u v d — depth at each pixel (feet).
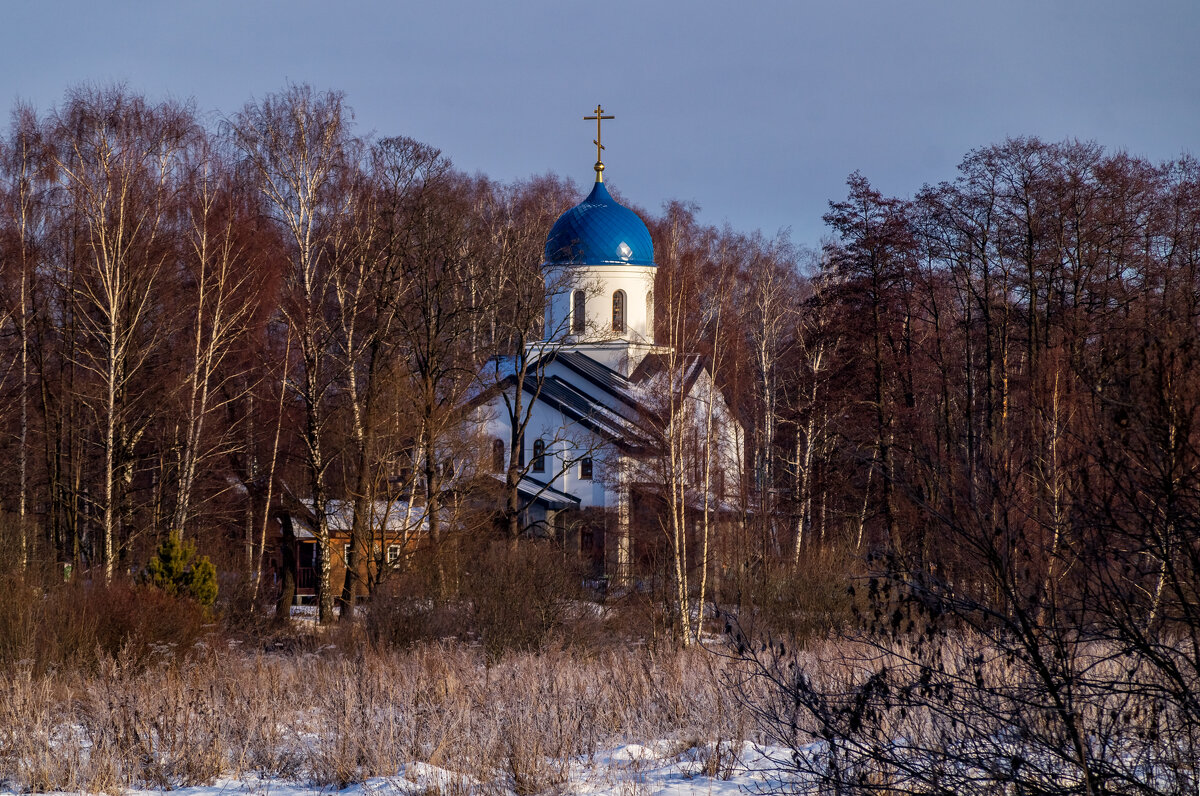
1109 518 50.39
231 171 267.59
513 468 281.33
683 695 103.50
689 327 257.96
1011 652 55.72
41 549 224.94
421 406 246.27
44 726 94.17
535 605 175.01
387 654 156.76
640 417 268.62
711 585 216.54
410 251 259.60
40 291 275.80
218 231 254.47
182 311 256.73
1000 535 53.93
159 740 89.15
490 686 108.27
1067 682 53.52
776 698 85.30
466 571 183.83
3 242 267.18
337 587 294.66
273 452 262.67
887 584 61.36
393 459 250.16
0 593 148.25
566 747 86.12
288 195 262.67
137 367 243.40
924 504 56.39
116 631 151.94
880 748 61.52
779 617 185.68
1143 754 56.65
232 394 283.18
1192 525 49.60
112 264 234.58
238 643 170.60
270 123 262.47
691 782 75.20
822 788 62.39
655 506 272.10
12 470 281.95
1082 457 52.90
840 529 271.49
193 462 240.73
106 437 229.04
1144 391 49.83
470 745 84.38
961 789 58.75
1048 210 295.48
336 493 265.75
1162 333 51.57
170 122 254.06
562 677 117.70
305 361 256.93
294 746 89.35
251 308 261.03
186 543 195.62
